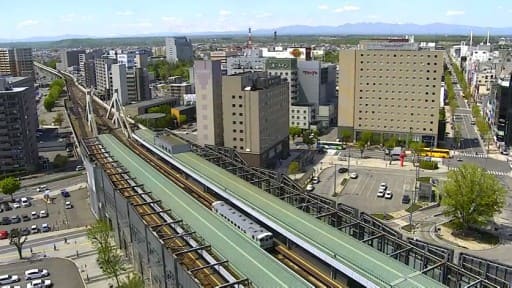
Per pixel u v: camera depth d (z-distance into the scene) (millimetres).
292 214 111375
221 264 88812
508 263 124625
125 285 107375
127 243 129750
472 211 141250
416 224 152875
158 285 106312
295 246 102375
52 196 186625
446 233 145500
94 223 153875
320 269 94875
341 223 112938
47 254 134500
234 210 118062
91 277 121000
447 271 86375
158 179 148625
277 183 139500
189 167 156750
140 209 124750
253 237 102562
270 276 83938
